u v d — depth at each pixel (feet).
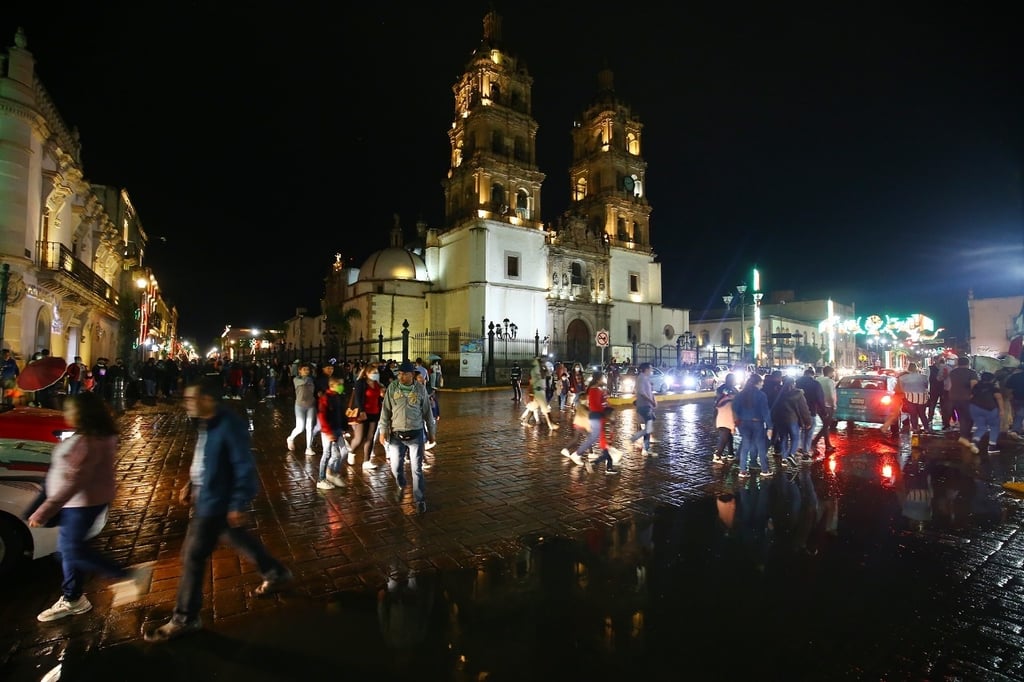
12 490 14.26
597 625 12.51
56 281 56.65
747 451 28.17
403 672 10.67
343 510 21.71
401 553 17.04
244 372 91.40
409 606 13.44
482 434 43.32
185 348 311.88
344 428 26.63
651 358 167.84
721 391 31.83
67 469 12.16
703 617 12.87
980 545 17.62
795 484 26.18
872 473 28.50
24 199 50.14
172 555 16.93
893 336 153.99
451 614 13.02
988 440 34.68
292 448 34.94
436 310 150.71
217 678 10.50
